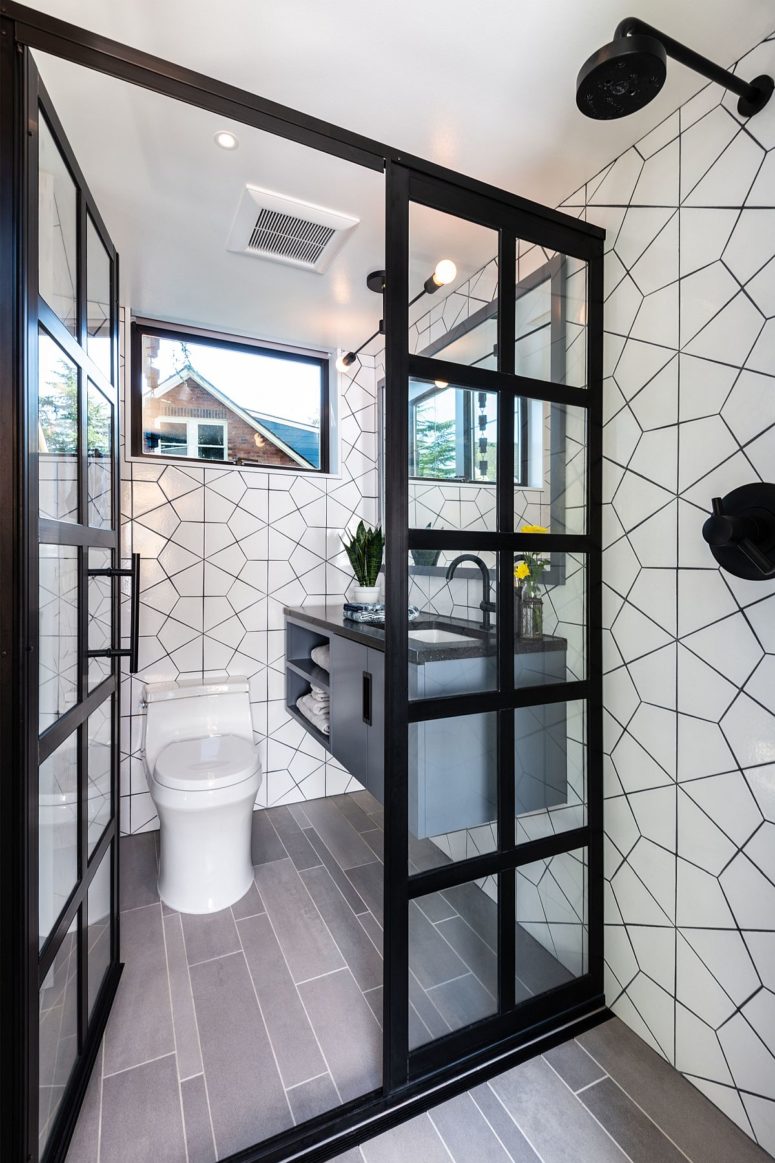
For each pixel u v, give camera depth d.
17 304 0.86
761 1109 1.08
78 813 1.19
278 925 1.77
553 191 1.57
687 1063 1.23
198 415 2.56
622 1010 1.40
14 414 0.86
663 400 1.29
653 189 1.31
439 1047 1.22
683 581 1.25
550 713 1.41
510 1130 1.12
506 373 1.31
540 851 1.37
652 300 1.31
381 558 2.24
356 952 1.65
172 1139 1.10
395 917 1.17
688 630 1.24
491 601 1.31
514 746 1.35
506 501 1.32
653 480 1.32
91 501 1.33
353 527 2.80
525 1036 1.33
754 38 1.07
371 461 2.85
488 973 1.31
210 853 1.84
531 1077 1.24
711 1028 1.17
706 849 1.19
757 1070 1.09
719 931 1.16
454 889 1.26
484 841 1.31
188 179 1.52
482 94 1.23
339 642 1.91
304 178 1.52
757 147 1.08
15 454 0.86
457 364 1.25
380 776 1.57
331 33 1.07
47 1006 1.01
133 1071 1.24
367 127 1.33
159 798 1.83
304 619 2.29
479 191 1.25
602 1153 1.07
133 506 2.32
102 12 1.03
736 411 1.13
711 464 1.18
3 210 0.85
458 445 1.25
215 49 1.11
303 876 2.05
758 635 1.10
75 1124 1.10
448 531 1.24
